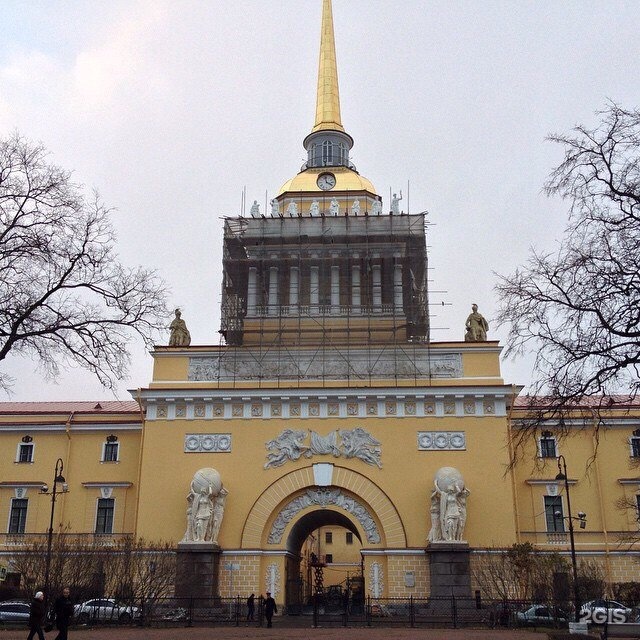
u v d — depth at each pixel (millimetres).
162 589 38031
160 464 43312
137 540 41250
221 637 28172
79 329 25047
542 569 39281
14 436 49906
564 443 45344
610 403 24359
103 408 54156
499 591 37656
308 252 51125
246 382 44719
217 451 43344
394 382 44188
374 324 49000
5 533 47656
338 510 42406
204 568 40250
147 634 29844
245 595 40969
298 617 40375
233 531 42031
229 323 49000
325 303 49094
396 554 40969
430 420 43062
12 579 45969
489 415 42969
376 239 51000
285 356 45312
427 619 37531
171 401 44250
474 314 46750
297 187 57406
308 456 42906
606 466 46250
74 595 36688
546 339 21266
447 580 39375
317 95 64438
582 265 20828
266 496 42438
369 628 34469
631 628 26391
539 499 46000
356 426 43219
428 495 41844
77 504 48000
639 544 43969
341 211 55469
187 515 41875
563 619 35531
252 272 50906
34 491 48625
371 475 42344
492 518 41219
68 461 49000
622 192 20734
